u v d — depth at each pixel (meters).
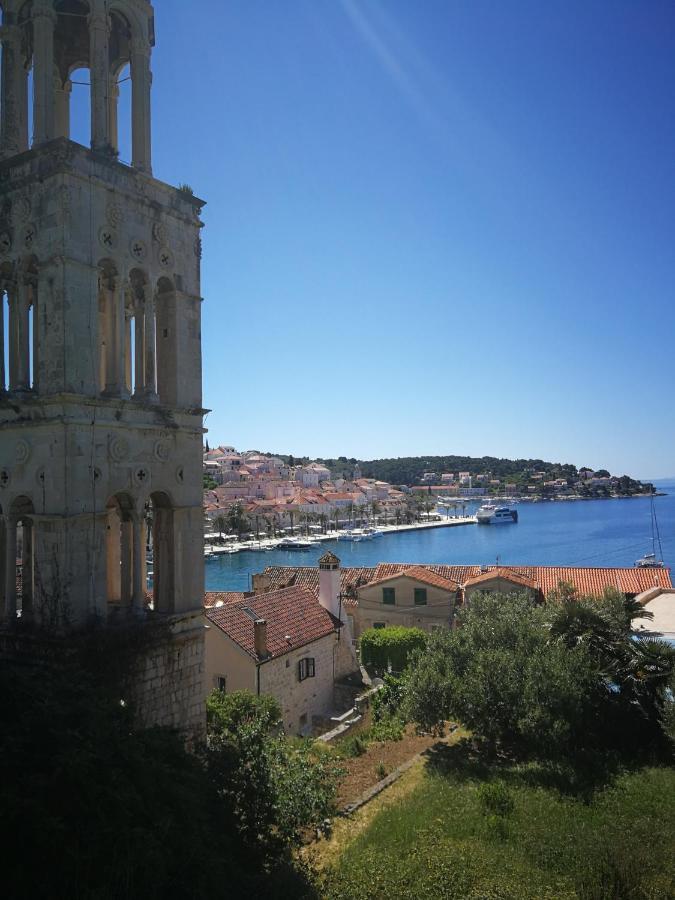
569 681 27.59
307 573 61.88
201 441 25.72
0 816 11.73
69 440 20.45
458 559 169.62
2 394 23.03
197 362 26.02
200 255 26.47
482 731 28.16
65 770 12.98
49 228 21.00
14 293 22.84
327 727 41.25
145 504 23.23
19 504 22.28
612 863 17.05
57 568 20.42
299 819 19.28
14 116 23.62
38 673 17.14
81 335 21.09
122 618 22.67
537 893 15.50
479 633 32.75
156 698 22.77
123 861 12.23
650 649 29.83
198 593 24.94
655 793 22.81
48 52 21.98
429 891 15.71
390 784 26.97
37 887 11.55
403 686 37.38
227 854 15.99
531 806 21.95
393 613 55.41
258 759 19.55
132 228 23.27
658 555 161.25
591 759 26.66
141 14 24.36
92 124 22.55
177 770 15.99
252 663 37.47
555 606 34.91
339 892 15.98
